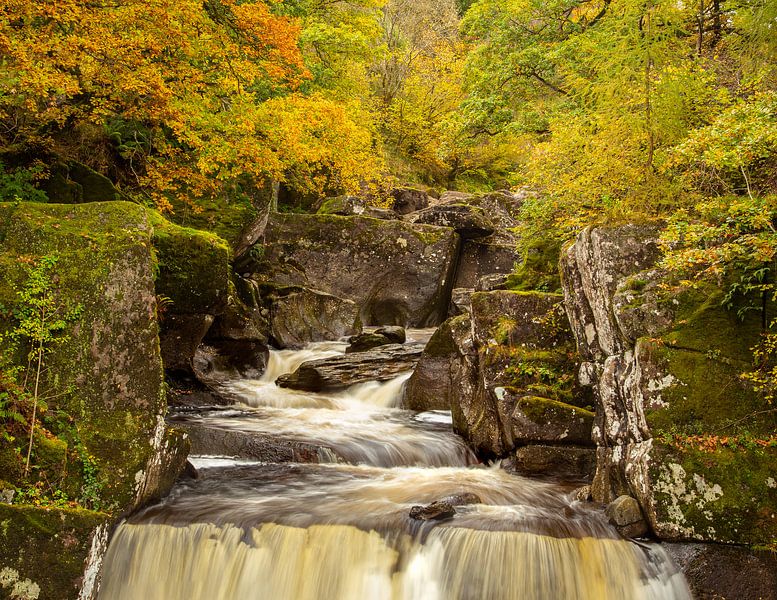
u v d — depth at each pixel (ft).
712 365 18.28
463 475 23.98
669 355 18.48
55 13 25.53
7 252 19.43
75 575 16.16
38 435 17.81
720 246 18.62
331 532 18.20
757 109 17.25
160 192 40.50
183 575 17.90
